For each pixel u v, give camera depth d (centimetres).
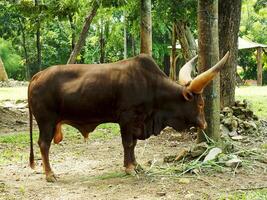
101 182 970
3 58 5103
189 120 997
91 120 995
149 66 991
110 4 1775
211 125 1059
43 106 990
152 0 1858
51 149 1255
